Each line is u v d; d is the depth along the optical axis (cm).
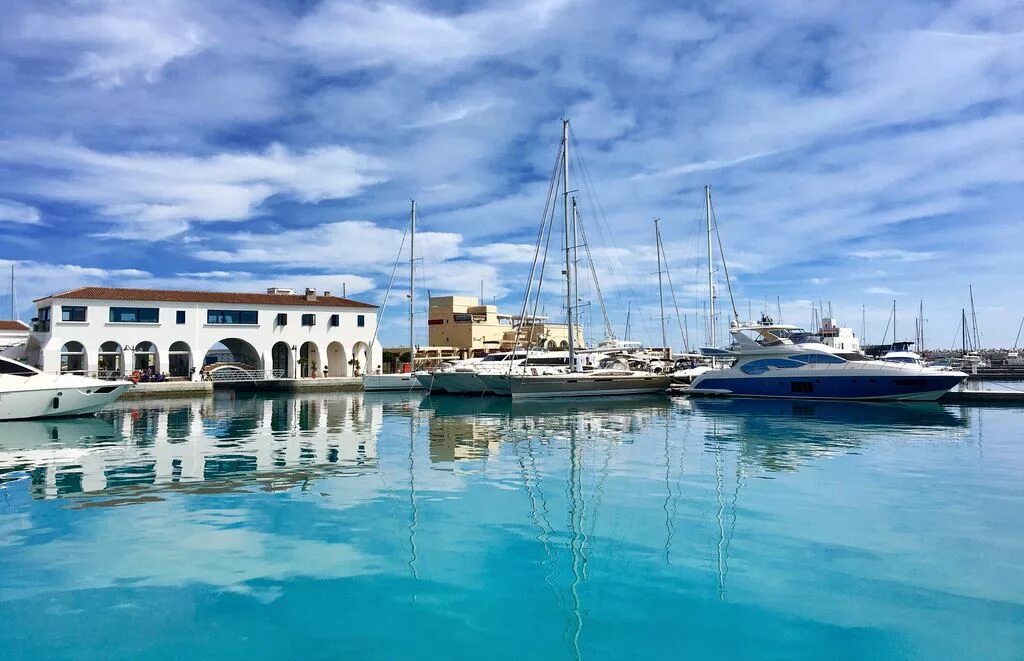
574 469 1559
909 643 650
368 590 788
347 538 992
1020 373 7250
